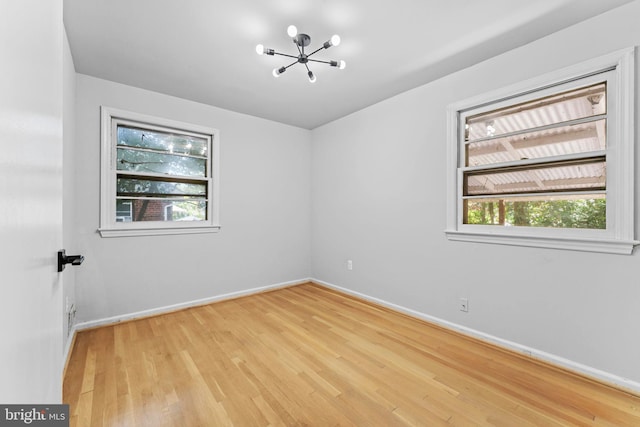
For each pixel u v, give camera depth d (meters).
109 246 2.78
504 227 2.35
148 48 2.24
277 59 2.40
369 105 3.43
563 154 2.05
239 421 1.49
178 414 1.53
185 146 3.30
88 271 2.67
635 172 1.74
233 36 2.09
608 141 1.85
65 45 2.00
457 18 1.90
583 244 1.90
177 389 1.74
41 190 0.67
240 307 3.24
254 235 3.82
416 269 2.93
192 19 1.90
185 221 3.29
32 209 0.58
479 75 2.44
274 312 3.08
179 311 3.11
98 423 1.46
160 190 3.12
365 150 3.51
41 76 0.66
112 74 2.66
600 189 1.90
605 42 1.82
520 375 1.90
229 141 3.59
